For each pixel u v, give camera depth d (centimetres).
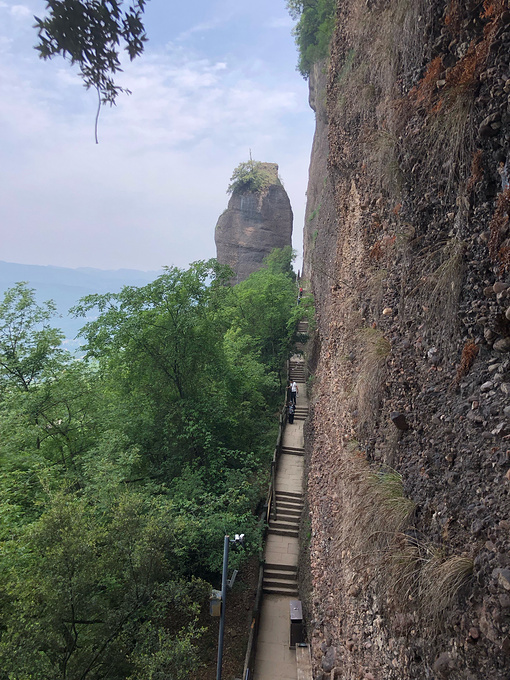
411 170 454
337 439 782
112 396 1336
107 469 936
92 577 595
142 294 1277
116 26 262
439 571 278
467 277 329
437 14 403
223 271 1380
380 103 615
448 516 302
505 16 282
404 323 455
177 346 1299
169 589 721
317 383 1458
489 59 298
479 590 249
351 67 873
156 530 686
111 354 1240
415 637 317
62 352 1304
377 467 475
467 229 333
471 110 321
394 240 519
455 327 343
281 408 2083
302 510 1320
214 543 1046
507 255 275
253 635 988
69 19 250
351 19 861
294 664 955
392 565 342
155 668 589
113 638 632
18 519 855
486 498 267
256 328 2450
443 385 356
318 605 789
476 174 319
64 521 607
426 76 411
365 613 454
